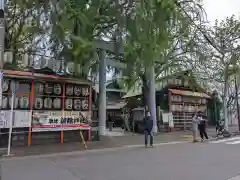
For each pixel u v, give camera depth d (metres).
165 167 8.88
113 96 37.78
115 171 8.33
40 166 9.17
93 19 12.57
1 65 7.19
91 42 12.00
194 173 8.01
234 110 33.62
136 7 12.21
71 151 12.52
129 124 24.55
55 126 14.75
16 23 16.03
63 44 12.47
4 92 13.35
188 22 16.95
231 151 12.41
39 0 10.92
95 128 21.22
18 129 13.62
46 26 12.43
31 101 14.05
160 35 13.73
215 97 31.08
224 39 22.53
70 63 14.20
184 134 21.47
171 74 24.34
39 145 13.98
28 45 16.19
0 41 6.42
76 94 15.68
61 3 10.77
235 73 23.11
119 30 13.28
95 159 10.53
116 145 14.65
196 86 27.33
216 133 21.56
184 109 26.52
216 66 24.41
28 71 13.66
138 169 8.59
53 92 14.91
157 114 24.44
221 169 8.55
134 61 15.08
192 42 22.02
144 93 23.97
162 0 12.76
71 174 7.96
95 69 18.89
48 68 14.45
